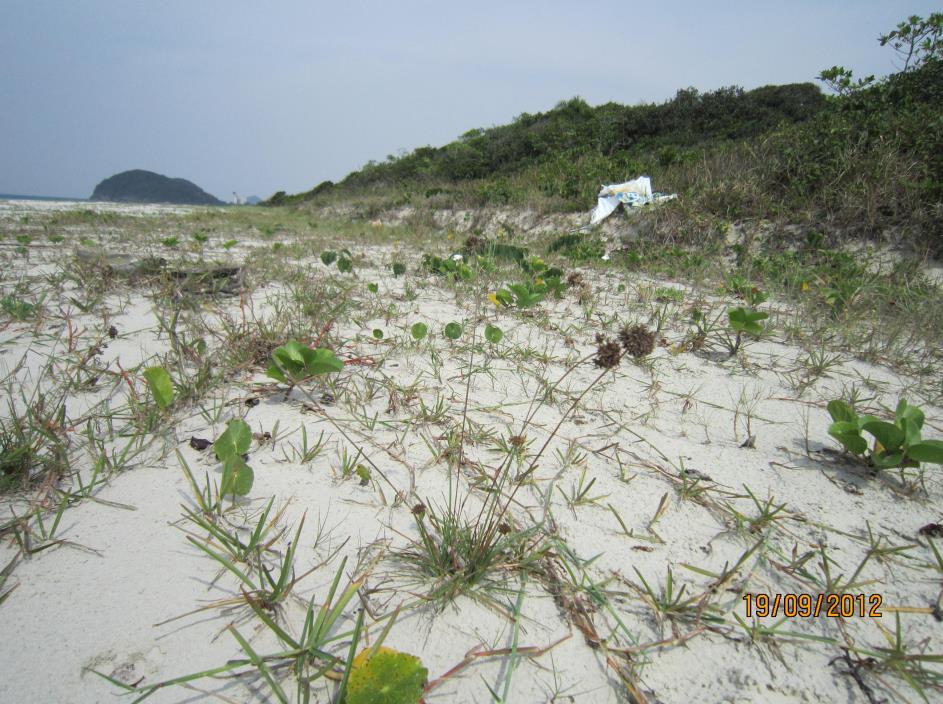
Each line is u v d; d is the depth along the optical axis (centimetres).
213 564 112
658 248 616
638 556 121
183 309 292
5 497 129
